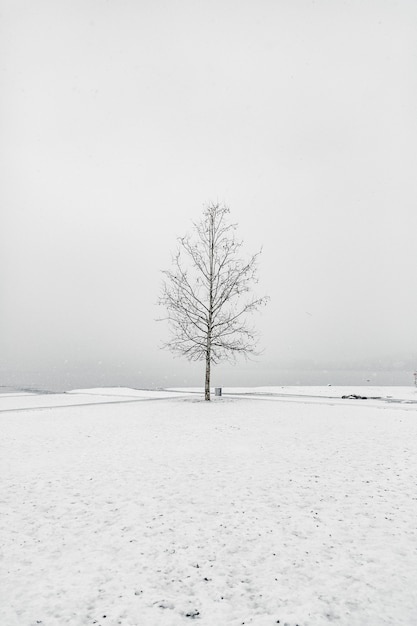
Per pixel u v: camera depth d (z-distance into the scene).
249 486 8.37
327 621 4.33
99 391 36.59
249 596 4.79
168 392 35.34
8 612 4.50
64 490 8.22
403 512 7.05
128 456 10.80
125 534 6.32
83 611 4.52
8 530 6.48
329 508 7.24
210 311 23.92
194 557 5.65
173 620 4.38
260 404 22.81
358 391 35.34
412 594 4.77
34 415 18.66
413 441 12.41
